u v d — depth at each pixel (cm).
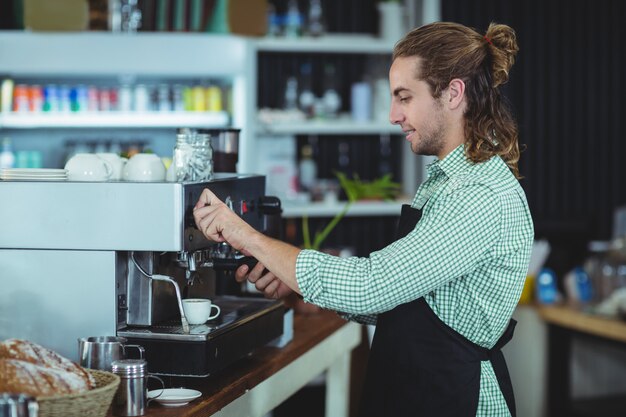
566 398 499
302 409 604
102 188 236
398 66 235
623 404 526
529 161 655
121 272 243
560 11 650
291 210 591
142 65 552
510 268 228
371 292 213
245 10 559
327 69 628
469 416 233
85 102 565
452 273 217
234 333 253
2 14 544
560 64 652
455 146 235
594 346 537
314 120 605
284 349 299
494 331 235
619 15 655
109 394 194
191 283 254
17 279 242
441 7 638
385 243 650
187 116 566
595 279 512
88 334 241
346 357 382
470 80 231
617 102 658
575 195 659
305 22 615
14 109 558
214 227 231
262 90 629
